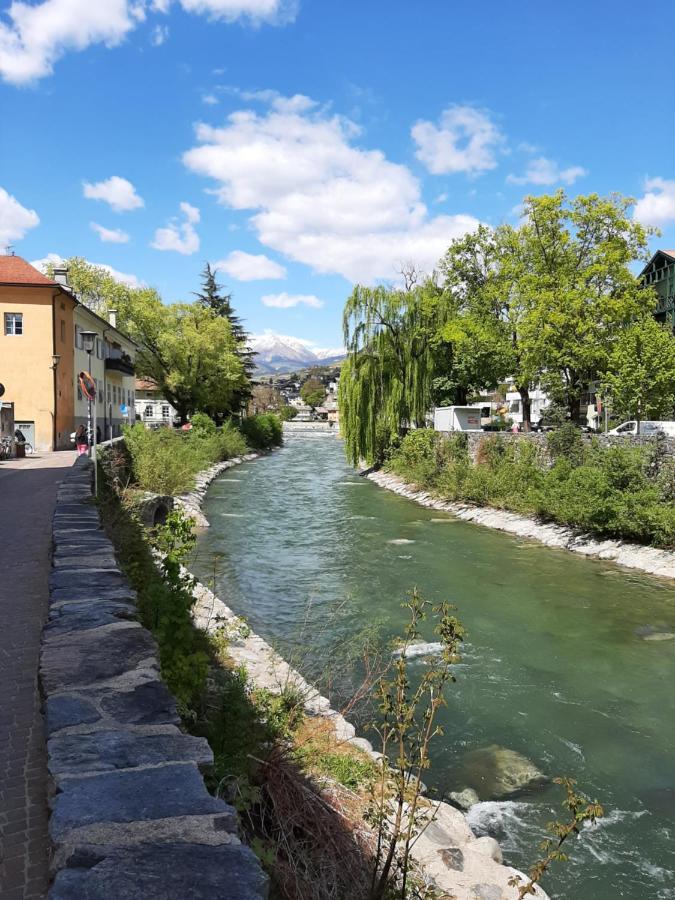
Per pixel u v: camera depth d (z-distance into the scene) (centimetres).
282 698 717
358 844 470
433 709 443
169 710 351
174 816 249
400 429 4059
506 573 1672
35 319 3250
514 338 3434
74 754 299
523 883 540
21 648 575
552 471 2373
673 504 1853
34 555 932
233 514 2580
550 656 1113
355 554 1872
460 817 641
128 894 204
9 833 327
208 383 5512
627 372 2948
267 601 1393
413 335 3897
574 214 3117
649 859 618
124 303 5262
